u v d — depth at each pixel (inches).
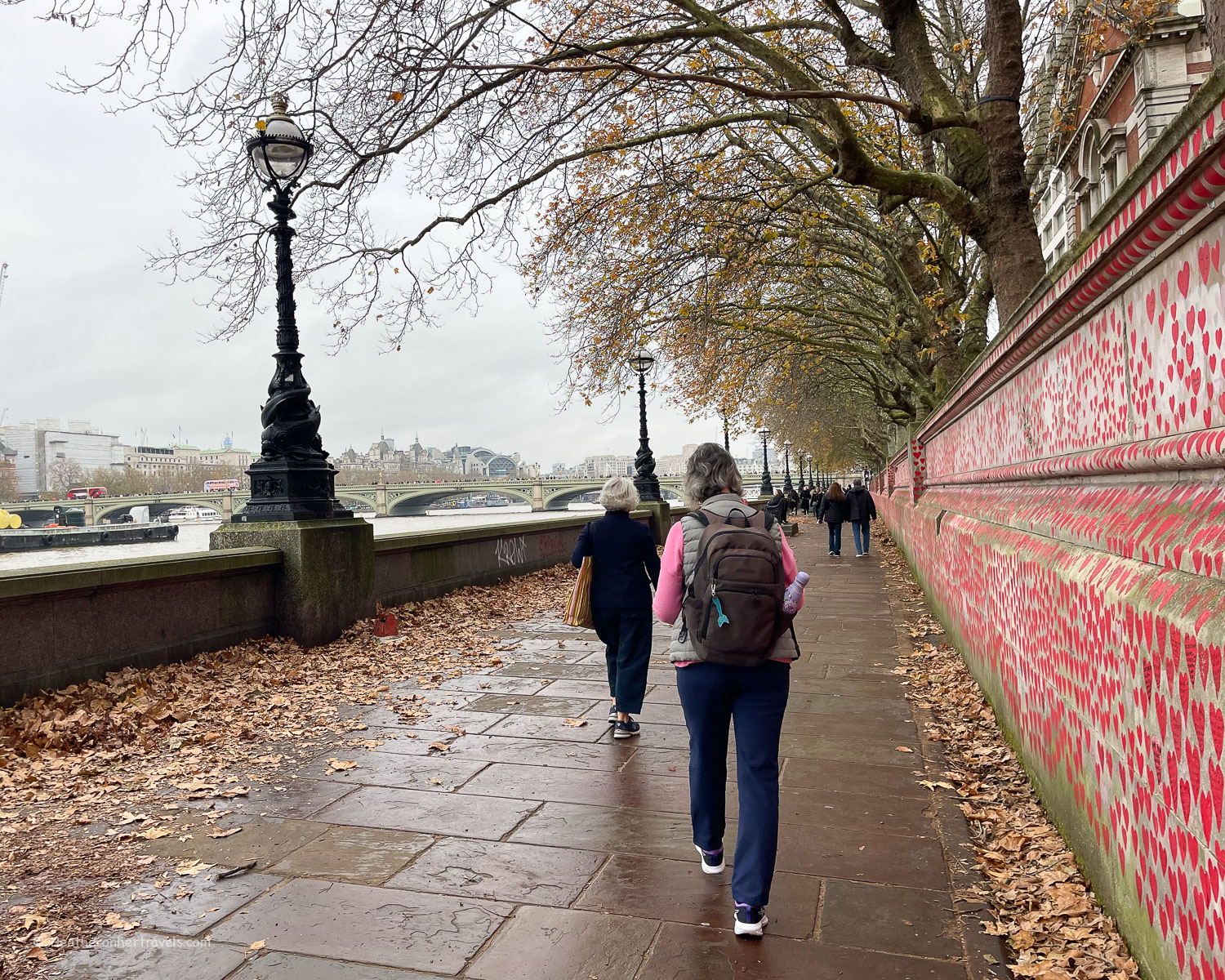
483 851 144.4
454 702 251.6
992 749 185.6
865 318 938.7
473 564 507.8
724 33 396.8
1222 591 75.1
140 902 126.2
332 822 157.6
